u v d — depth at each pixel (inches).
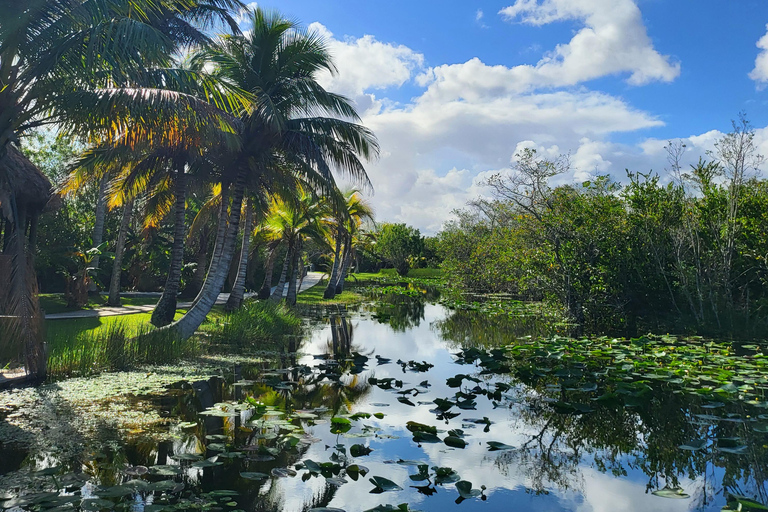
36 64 324.2
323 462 193.5
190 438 220.1
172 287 573.3
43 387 299.0
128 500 159.9
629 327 658.2
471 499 170.6
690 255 658.2
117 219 1096.8
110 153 516.4
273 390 318.7
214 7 572.1
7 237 472.7
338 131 548.1
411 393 320.8
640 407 292.0
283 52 544.1
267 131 512.7
